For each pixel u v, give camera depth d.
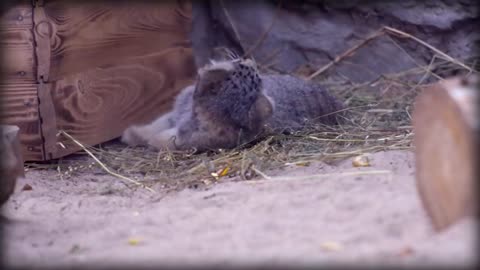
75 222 6.59
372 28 13.64
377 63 13.43
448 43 13.51
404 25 13.51
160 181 8.31
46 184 8.59
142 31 10.36
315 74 13.22
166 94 10.66
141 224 6.38
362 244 5.10
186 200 7.25
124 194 7.96
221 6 13.81
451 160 4.96
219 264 4.84
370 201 6.14
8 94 9.48
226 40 13.91
